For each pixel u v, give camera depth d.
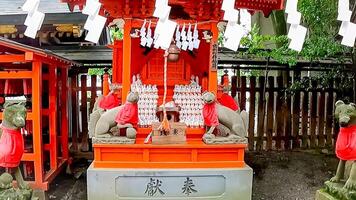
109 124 4.65
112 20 5.51
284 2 5.37
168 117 5.30
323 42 6.54
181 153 4.67
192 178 4.58
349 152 4.27
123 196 4.52
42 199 5.16
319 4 6.54
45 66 6.01
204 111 4.86
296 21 3.56
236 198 4.64
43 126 6.62
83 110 7.68
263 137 8.19
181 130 4.71
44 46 7.58
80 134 7.80
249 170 4.65
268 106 8.12
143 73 5.57
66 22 6.52
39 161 5.16
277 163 7.34
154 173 4.53
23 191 4.34
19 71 5.13
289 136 8.27
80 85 7.83
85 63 7.66
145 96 5.26
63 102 6.60
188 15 5.50
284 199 5.59
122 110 4.62
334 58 7.57
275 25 9.31
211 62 5.11
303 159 7.58
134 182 4.52
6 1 7.40
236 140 4.70
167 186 4.56
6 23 6.46
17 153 4.37
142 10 4.88
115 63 5.77
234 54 7.67
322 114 8.28
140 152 4.62
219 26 5.11
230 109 4.96
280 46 7.79
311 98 8.28
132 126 4.69
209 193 4.61
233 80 7.90
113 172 4.48
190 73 5.62
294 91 8.06
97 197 4.49
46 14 6.46
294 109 8.24
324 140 8.37
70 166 6.75
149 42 4.82
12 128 4.37
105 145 4.55
